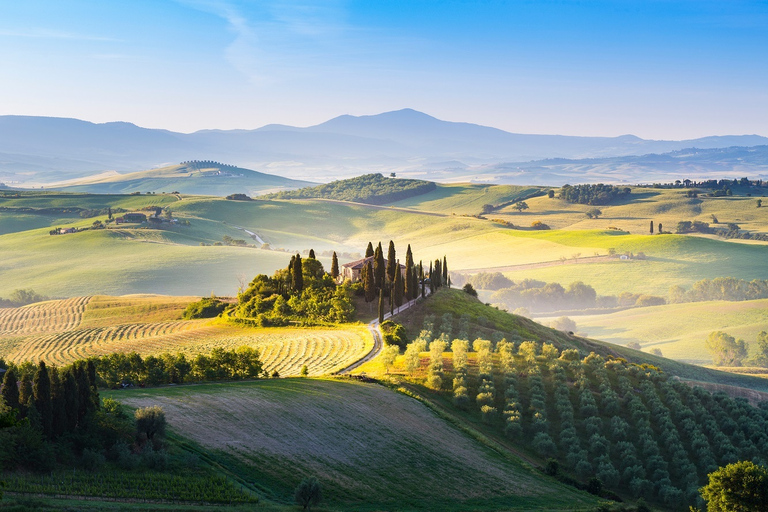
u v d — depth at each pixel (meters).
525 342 116.56
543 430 82.62
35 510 38.56
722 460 85.38
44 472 45.62
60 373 54.56
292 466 55.91
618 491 73.94
